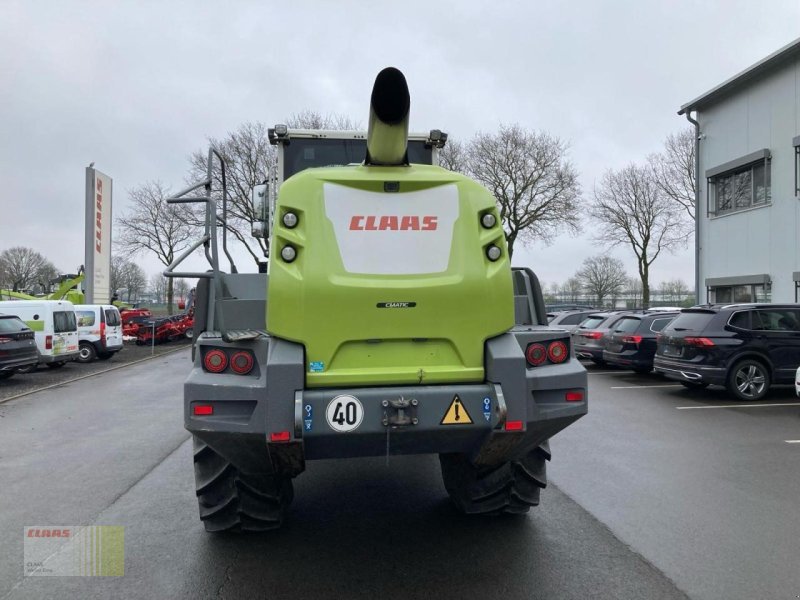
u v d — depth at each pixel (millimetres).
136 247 41656
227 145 32844
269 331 3166
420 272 3279
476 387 3221
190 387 3082
